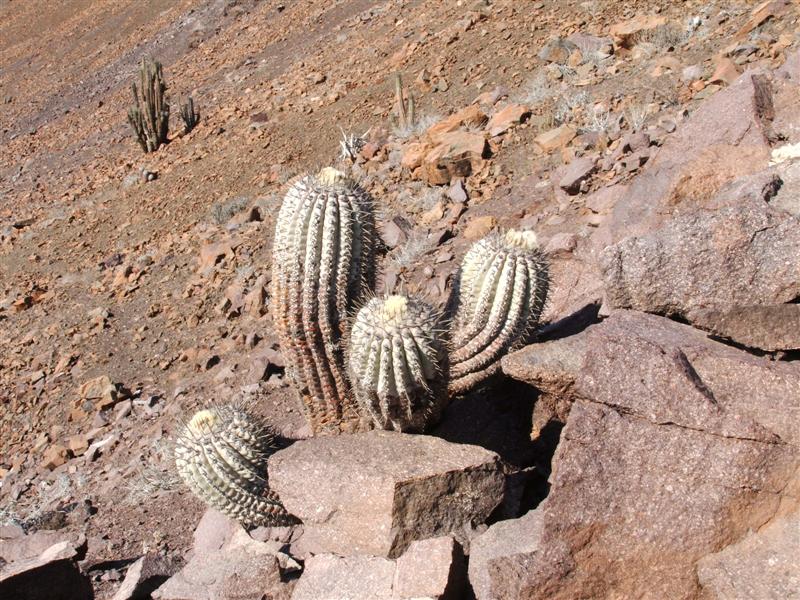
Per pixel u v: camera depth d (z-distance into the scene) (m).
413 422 5.06
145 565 5.27
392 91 14.87
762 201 4.82
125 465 8.05
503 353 5.43
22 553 6.25
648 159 8.78
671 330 4.53
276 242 5.38
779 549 3.48
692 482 3.66
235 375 9.00
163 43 30.62
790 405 3.73
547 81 12.24
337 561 4.35
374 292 5.59
